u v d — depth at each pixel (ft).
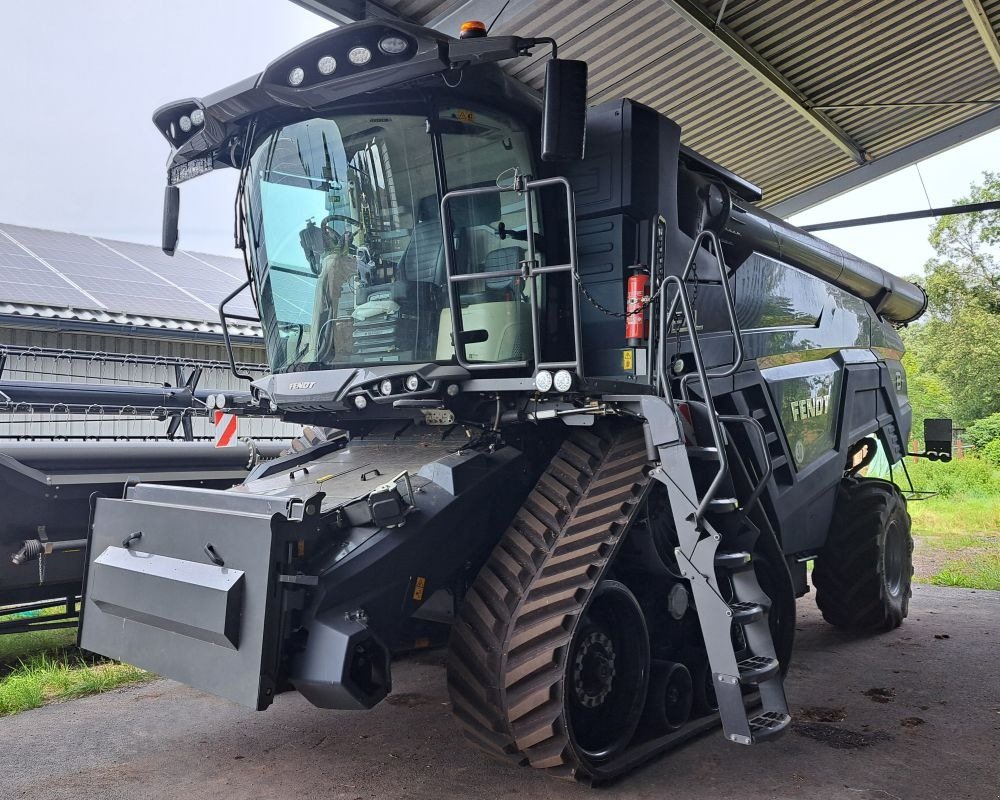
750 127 42.60
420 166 13.91
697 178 17.21
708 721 14.85
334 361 14.64
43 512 19.12
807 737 14.70
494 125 14.48
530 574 12.63
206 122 15.11
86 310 37.14
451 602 13.83
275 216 15.12
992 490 60.29
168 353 40.57
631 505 12.89
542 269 12.68
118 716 15.94
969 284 114.11
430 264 14.01
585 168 15.48
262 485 14.66
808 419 19.92
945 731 14.98
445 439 15.35
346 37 12.95
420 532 12.23
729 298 13.28
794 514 18.81
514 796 12.19
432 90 13.61
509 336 14.51
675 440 12.49
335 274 14.61
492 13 28.55
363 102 13.91
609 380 13.12
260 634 10.78
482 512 13.28
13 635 22.04
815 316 21.61
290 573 11.19
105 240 54.19
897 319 28.71
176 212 16.46
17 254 44.21
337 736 14.76
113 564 13.00
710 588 12.06
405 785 12.59
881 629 22.12
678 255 16.15
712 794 12.30
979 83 44.21
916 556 35.68
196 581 11.48
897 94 42.93
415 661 19.84
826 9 34.50
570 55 33.37
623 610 13.29
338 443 16.89
